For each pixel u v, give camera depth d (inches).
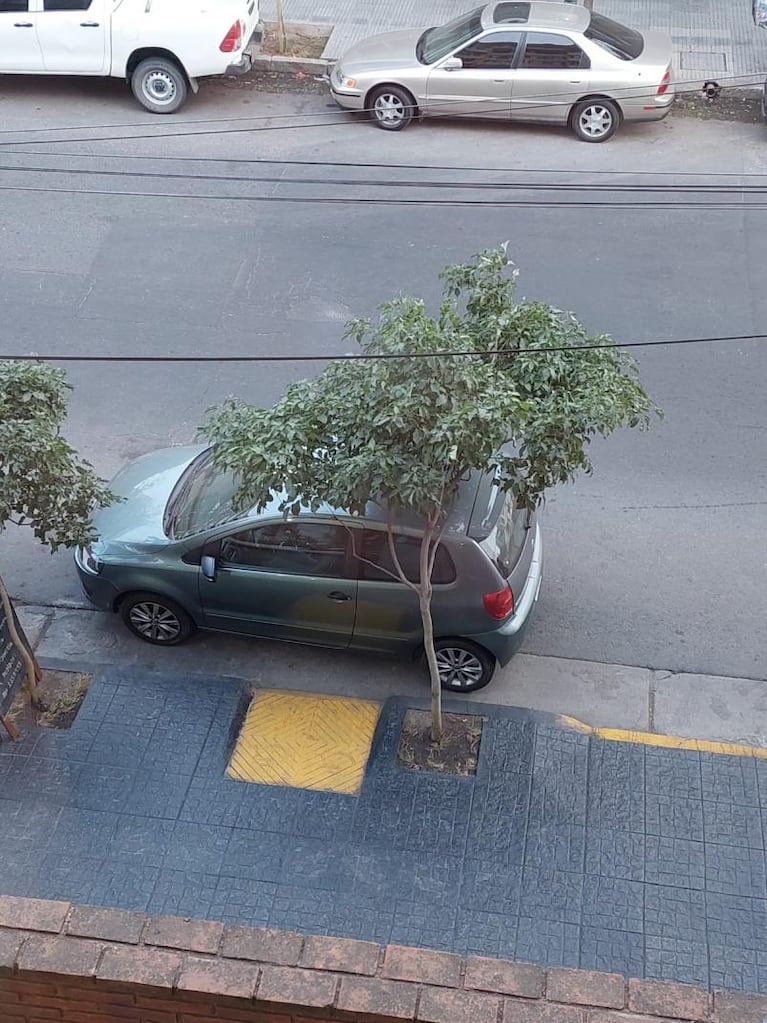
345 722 310.0
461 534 295.6
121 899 262.7
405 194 565.3
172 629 331.3
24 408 271.4
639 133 621.0
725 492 393.4
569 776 292.0
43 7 611.5
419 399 225.9
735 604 349.7
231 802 285.9
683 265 511.5
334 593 306.2
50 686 319.0
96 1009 147.6
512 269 506.9
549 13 603.5
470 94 601.0
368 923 257.0
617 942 252.7
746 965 248.1
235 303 492.7
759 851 272.4
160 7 613.9
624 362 268.4
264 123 631.2
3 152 597.3
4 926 149.4
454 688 319.0
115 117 635.5
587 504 389.7
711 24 727.1
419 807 284.0
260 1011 142.2
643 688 321.4
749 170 584.7
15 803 285.3
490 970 143.9
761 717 311.9
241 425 251.0
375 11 749.9
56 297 494.9
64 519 286.0
